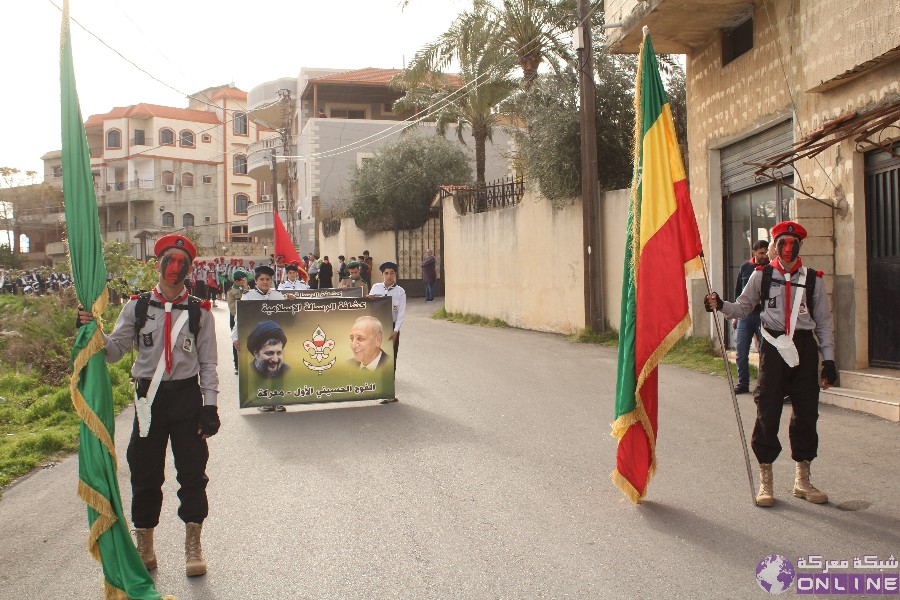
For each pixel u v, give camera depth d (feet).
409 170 106.83
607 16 46.91
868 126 28.27
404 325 69.72
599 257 52.49
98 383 14.57
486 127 88.94
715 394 32.04
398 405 32.71
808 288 18.63
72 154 14.76
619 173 56.13
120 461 25.86
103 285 15.01
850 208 30.42
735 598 13.78
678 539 16.60
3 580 16.03
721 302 19.19
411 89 92.53
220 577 15.55
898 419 26.07
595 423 27.91
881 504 18.20
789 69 34.58
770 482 18.65
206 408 16.01
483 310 71.51
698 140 44.45
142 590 14.06
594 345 50.26
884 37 28.07
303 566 15.90
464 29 74.79
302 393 32.96
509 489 20.51
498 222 67.97
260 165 159.33
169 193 226.79
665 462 22.52
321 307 33.17
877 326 30.14
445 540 17.02
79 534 18.86
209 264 140.67
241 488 21.50
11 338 48.73
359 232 111.14
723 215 43.01
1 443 28.50
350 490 20.89
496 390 35.12
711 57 42.55
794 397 18.72
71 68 14.75
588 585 14.47
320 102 146.61
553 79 57.67
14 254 213.46
